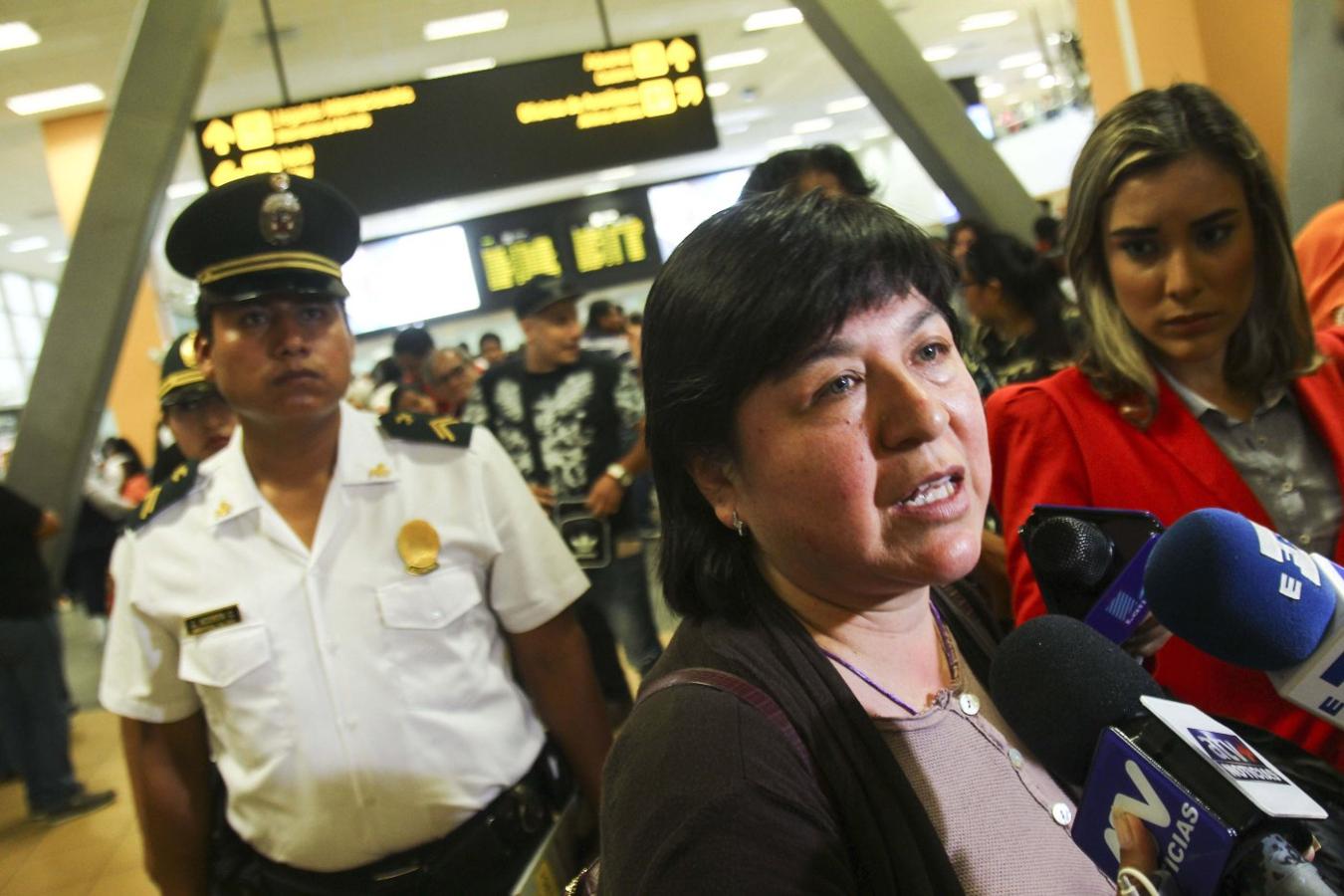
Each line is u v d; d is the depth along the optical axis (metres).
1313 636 0.73
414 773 1.38
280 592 1.42
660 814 0.64
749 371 0.68
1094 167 1.22
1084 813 0.67
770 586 0.79
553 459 3.12
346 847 1.38
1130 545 0.87
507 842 1.42
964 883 0.71
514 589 1.52
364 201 4.29
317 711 1.39
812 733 0.70
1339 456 1.19
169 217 12.90
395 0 7.36
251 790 1.40
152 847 1.52
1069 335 2.28
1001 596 1.45
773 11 9.70
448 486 1.50
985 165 3.24
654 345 0.75
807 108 15.25
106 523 6.30
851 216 0.71
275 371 1.39
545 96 4.39
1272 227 1.18
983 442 0.73
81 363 3.12
